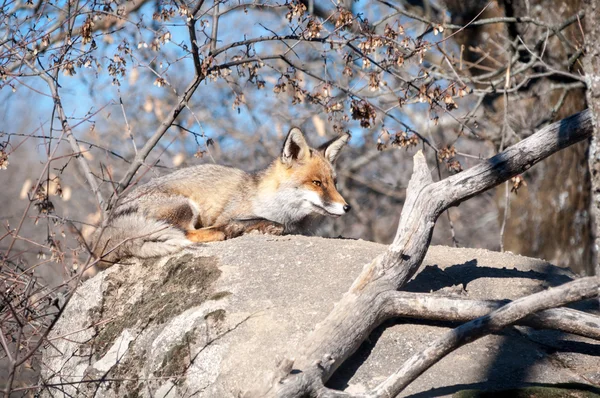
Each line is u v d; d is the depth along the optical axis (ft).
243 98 44.62
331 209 41.70
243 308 29.68
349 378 26.63
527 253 66.33
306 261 32.76
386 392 24.29
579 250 63.46
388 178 83.61
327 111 43.37
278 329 27.89
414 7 70.38
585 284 23.08
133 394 29.55
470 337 24.18
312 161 42.52
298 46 72.49
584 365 28.17
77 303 35.73
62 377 32.81
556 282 34.27
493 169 30.96
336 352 26.09
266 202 41.88
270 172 42.57
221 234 37.52
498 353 28.27
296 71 45.50
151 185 39.99
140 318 32.42
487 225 85.40
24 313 34.47
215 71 43.11
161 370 29.09
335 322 27.12
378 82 41.29
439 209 31.01
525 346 29.01
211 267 33.22
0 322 30.30
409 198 31.35
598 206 23.82
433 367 27.17
